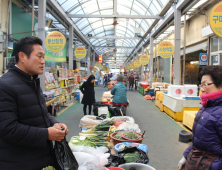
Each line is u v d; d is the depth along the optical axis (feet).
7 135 3.94
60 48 24.03
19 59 4.67
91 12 47.75
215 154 5.23
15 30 23.71
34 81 4.80
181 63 42.98
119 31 75.61
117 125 12.03
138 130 10.64
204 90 5.58
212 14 15.56
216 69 5.41
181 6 29.68
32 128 4.29
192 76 40.86
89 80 22.21
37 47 4.71
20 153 4.36
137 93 55.21
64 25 39.52
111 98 24.13
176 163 11.29
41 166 4.67
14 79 4.41
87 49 75.15
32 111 4.59
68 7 36.35
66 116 24.06
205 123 5.32
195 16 35.14
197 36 34.63
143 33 60.75
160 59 63.05
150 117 23.82
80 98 36.29
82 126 13.39
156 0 34.78
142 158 6.77
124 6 47.11
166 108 25.79
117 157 6.50
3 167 4.25
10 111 4.09
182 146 14.03
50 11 30.89
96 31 69.26
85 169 4.87
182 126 19.52
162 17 37.52
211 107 5.41
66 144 5.07
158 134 16.92
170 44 31.37
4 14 21.59
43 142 4.32
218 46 28.78
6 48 21.16
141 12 47.01
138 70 95.86
